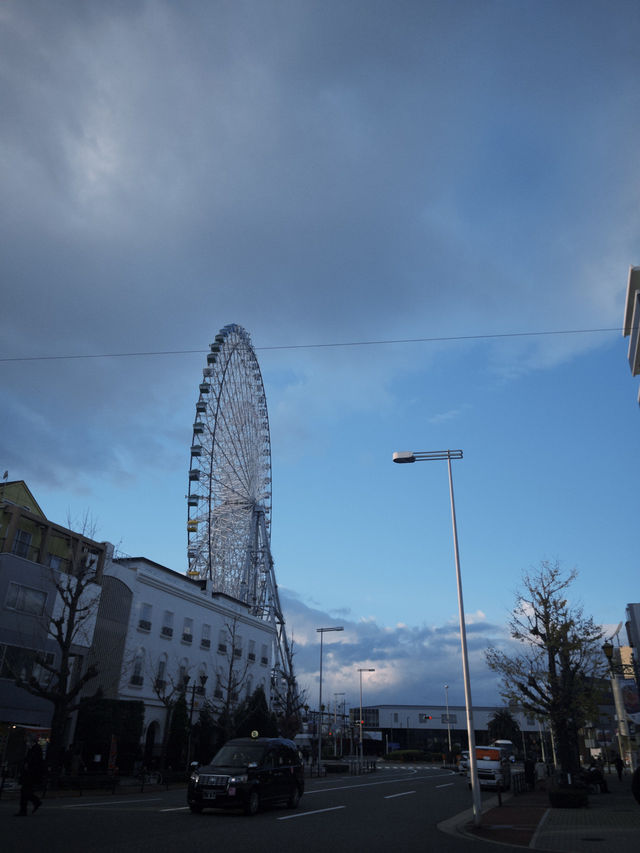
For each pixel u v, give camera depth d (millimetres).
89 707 40969
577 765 34938
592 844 14938
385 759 121625
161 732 50625
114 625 46719
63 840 12805
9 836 13156
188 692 53781
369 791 33844
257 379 70750
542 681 33062
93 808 20656
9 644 37062
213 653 58812
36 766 18312
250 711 53000
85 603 43312
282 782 21703
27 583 38969
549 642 32812
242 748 21797
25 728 35344
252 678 65125
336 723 113375
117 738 42656
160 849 12055
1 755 34781
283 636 75188
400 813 22062
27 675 37906
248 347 69000
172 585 54000
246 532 64875
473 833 17047
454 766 99188
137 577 50094
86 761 41031
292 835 15117
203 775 19688
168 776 38188
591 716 33219
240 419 64688
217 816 18906
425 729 138125
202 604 58094
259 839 14117
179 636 54375
